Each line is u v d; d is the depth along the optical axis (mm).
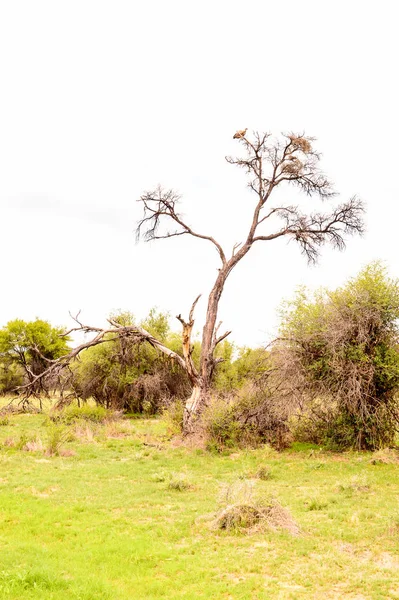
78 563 9141
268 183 26438
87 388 38125
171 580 8477
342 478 16344
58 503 13148
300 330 21875
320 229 26625
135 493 14320
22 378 54750
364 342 20672
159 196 26375
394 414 21047
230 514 11062
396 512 11750
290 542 10125
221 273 26484
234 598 7738
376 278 21609
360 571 8734
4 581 7906
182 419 25984
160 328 40281
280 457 20281
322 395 21312
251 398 22625
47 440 23391
